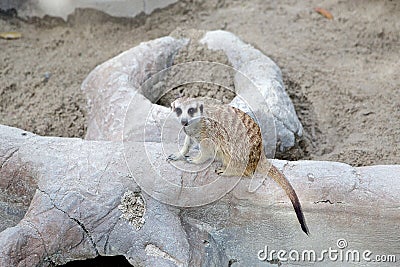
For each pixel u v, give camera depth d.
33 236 3.49
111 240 3.54
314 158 4.88
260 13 6.82
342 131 5.19
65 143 3.96
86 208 3.57
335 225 3.73
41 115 5.19
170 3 6.69
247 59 5.13
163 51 5.16
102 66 5.15
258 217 3.76
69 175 3.72
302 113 5.33
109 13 6.50
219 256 3.70
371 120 5.29
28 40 6.35
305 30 6.51
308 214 3.72
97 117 4.74
